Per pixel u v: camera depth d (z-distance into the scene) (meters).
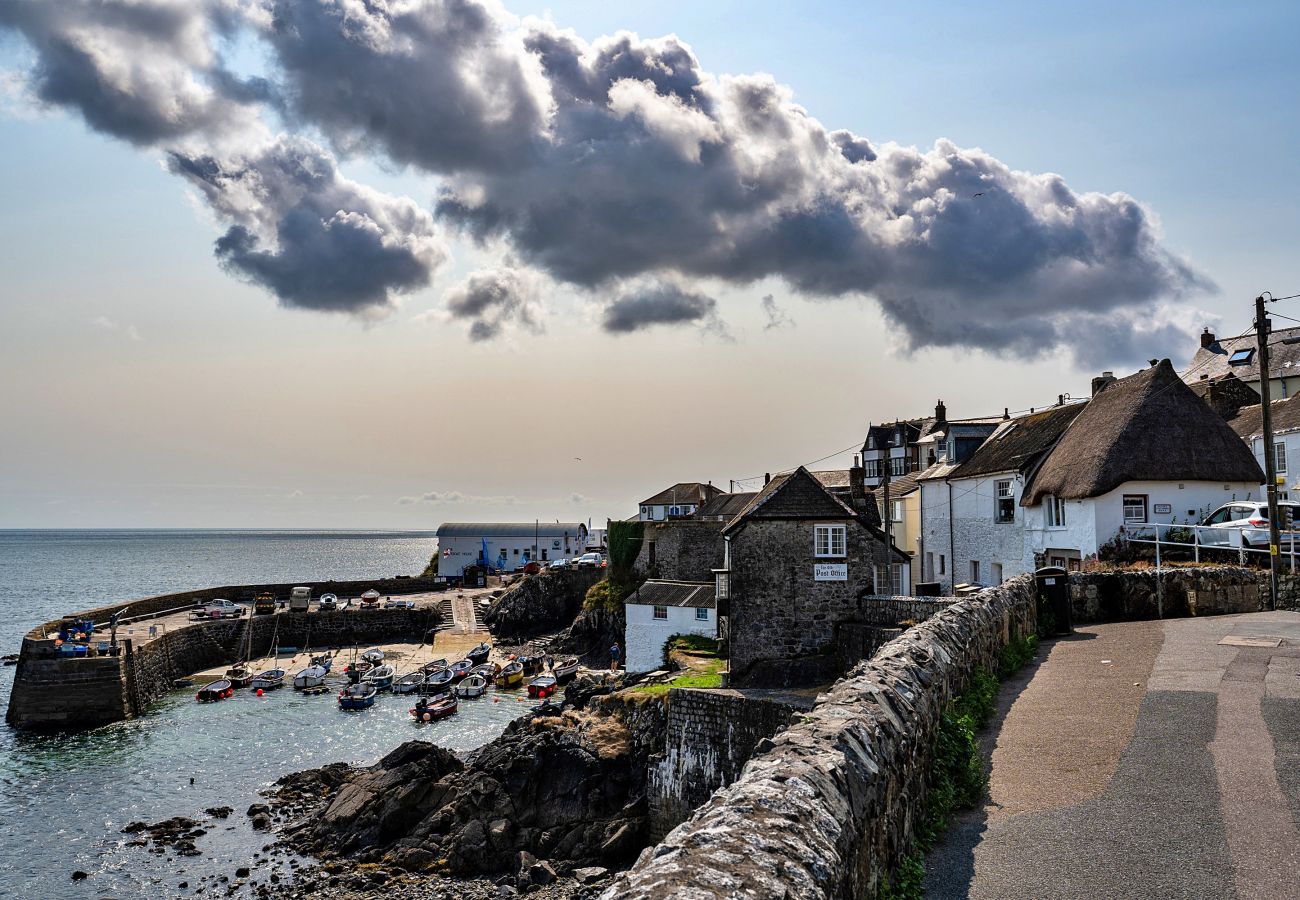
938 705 11.72
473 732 52.41
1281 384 52.41
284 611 87.19
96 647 58.03
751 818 6.07
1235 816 9.33
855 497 61.59
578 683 49.75
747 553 38.19
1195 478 37.78
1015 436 49.22
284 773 44.66
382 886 30.70
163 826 37.00
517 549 128.62
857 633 36.03
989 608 18.12
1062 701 15.11
